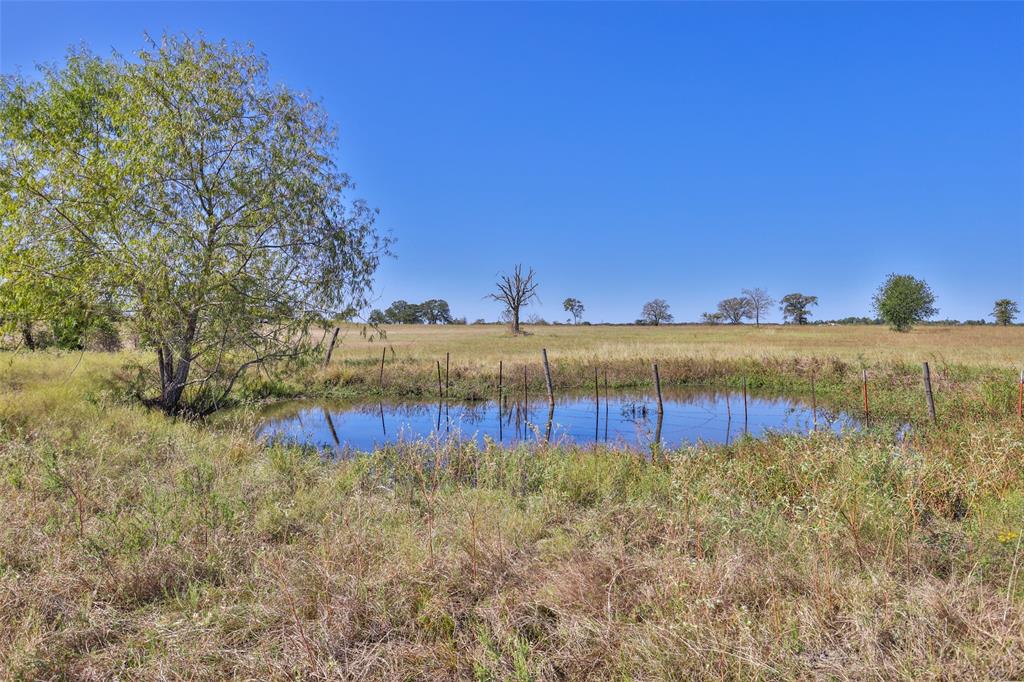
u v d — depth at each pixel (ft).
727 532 15.74
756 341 169.68
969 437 27.25
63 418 32.99
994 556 14.74
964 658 10.00
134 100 39.11
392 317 426.92
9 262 36.99
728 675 10.08
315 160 42.65
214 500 19.40
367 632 11.99
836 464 22.31
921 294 241.14
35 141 40.70
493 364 85.30
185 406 43.09
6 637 11.39
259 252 40.70
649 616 12.09
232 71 40.78
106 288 37.52
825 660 10.23
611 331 283.38
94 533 16.63
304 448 34.14
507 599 12.95
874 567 14.03
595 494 22.57
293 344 43.91
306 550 16.24
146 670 10.80
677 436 46.70
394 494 21.52
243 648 11.65
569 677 10.55
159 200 37.86
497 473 24.85
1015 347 129.08
